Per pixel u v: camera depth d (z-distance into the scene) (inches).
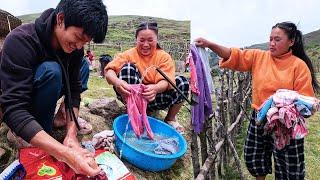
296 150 140.1
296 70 137.9
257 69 145.5
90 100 182.9
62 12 90.0
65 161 85.8
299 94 134.5
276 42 138.8
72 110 111.5
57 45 105.1
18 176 98.9
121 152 135.4
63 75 111.1
